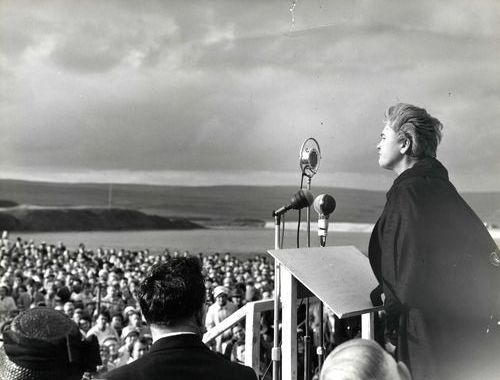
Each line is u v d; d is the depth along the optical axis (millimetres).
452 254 2537
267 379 4406
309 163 3834
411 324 2549
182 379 1938
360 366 1447
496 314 2551
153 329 2088
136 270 22000
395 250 2600
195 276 2100
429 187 2641
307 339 3395
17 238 37250
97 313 13195
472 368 2508
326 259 3127
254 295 13875
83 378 1852
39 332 1702
